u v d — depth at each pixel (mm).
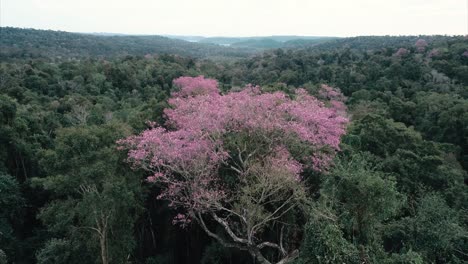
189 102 22938
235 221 20016
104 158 16844
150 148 17984
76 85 58406
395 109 43469
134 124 23812
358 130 30016
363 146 26906
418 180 22391
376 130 27281
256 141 19453
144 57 89125
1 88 49500
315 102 22781
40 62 69562
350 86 58062
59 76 61688
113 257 18234
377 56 70000
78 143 16578
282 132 19391
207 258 20625
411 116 43375
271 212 18859
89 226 17750
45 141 31891
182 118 21203
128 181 18641
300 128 18719
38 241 24203
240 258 21188
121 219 18422
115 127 19516
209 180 17594
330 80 62812
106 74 63438
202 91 37000
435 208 15867
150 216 24109
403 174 21859
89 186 16781
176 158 17688
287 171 16141
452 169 24375
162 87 63625
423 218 15711
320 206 14625
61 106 46375
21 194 26047
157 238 24906
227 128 19906
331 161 18219
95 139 17031
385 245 16969
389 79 57469
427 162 23391
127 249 18875
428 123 40594
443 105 41000
